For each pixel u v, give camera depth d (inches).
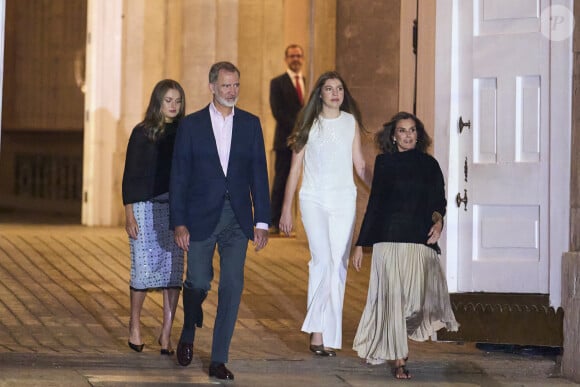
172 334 1054.4
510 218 976.3
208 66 1841.8
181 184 886.4
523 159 973.8
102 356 940.0
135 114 1900.8
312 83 1775.3
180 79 1855.3
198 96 1839.3
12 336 1016.2
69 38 2440.9
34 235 1647.4
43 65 2449.6
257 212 896.9
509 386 909.8
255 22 1850.4
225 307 883.4
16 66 2453.2
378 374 949.2
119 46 1910.7
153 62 1898.4
